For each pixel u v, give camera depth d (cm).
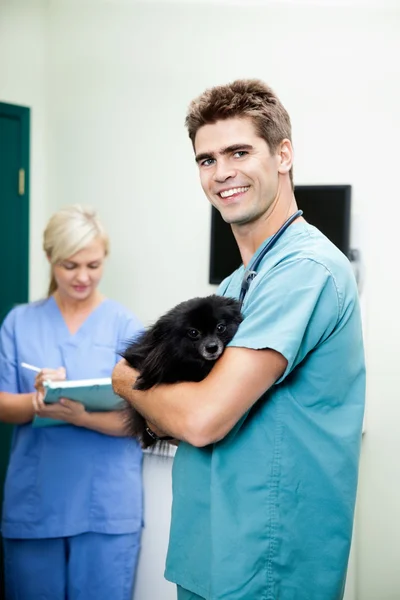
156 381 121
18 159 293
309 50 241
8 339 200
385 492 231
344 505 115
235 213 123
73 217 192
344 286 114
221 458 115
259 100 120
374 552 233
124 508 191
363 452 233
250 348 108
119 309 204
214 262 251
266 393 114
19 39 293
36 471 190
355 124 235
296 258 114
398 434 229
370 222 233
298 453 113
